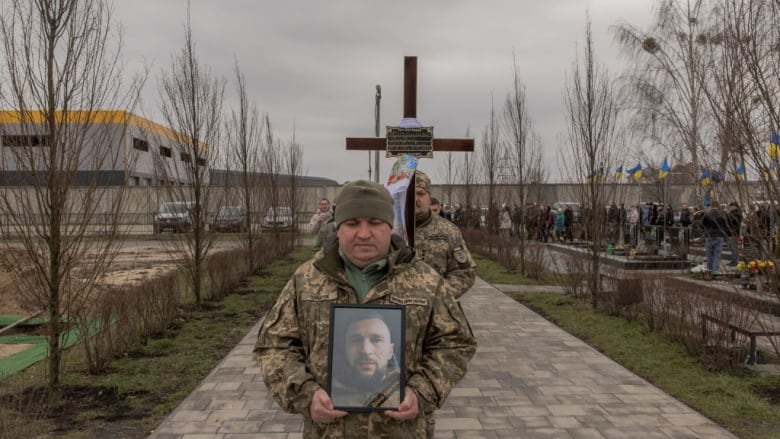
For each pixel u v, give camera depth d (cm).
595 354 695
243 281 1326
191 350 708
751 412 490
